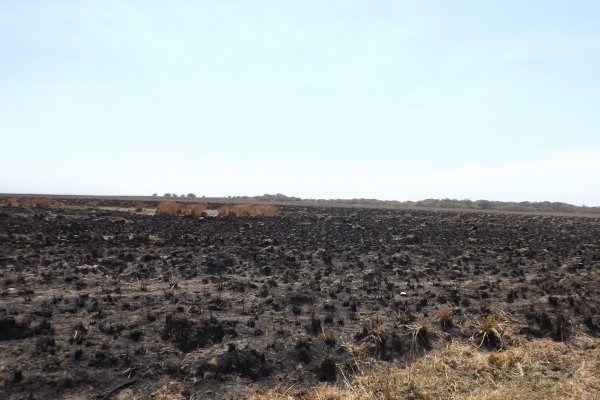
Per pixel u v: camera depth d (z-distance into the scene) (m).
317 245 20.31
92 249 17.23
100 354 8.62
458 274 15.78
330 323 10.95
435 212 44.97
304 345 9.77
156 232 22.94
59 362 8.27
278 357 9.34
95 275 13.52
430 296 13.21
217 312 11.02
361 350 9.81
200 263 15.73
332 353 9.69
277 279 14.21
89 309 10.55
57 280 12.70
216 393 8.17
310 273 15.16
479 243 22.70
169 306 10.82
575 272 16.58
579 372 9.30
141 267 14.81
